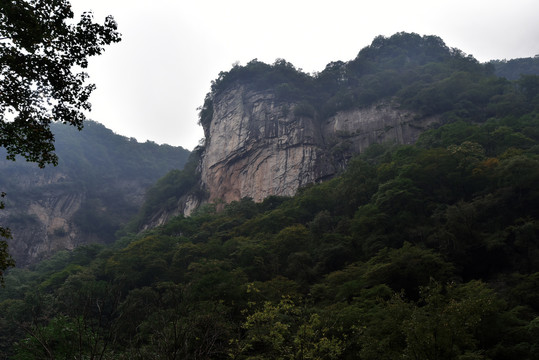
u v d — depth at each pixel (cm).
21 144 1445
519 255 4103
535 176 4572
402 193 5166
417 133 10469
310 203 7212
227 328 2517
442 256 4216
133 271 5891
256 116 12438
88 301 1590
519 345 2597
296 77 13638
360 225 5134
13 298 6444
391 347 2342
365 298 3459
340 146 10969
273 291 4078
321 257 5000
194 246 6250
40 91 1462
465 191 5466
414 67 13588
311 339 2370
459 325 2045
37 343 2039
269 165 11131
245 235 7088
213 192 11681
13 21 1373
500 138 6825
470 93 10550
